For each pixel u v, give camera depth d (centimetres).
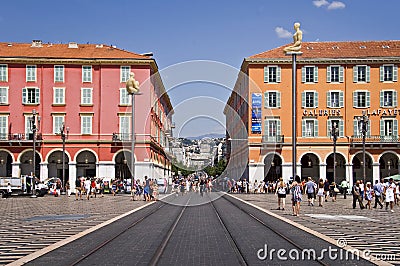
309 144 6575
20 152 6512
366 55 6625
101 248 1393
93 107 6588
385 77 6606
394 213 2802
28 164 6694
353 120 6606
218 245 1449
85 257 1241
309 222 2169
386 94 6600
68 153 6544
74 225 2056
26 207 3384
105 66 6606
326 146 6581
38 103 6569
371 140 6519
